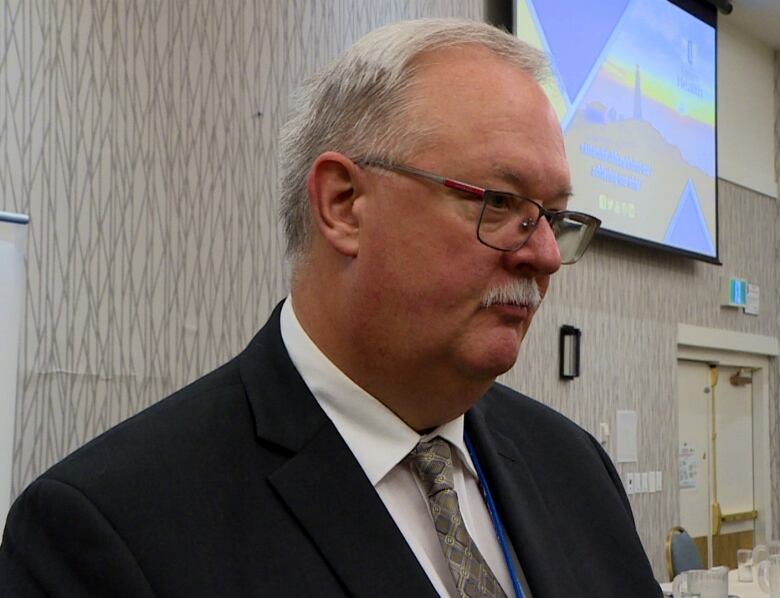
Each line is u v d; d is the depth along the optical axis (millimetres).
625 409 4520
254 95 2809
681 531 3723
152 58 2580
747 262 5668
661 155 4734
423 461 854
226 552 733
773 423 5816
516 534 901
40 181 2328
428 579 762
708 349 5332
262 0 2861
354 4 3164
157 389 2516
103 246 2436
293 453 802
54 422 2307
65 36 2400
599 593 933
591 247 4379
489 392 1092
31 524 729
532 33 3895
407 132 799
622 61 4496
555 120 842
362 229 820
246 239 2738
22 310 2264
